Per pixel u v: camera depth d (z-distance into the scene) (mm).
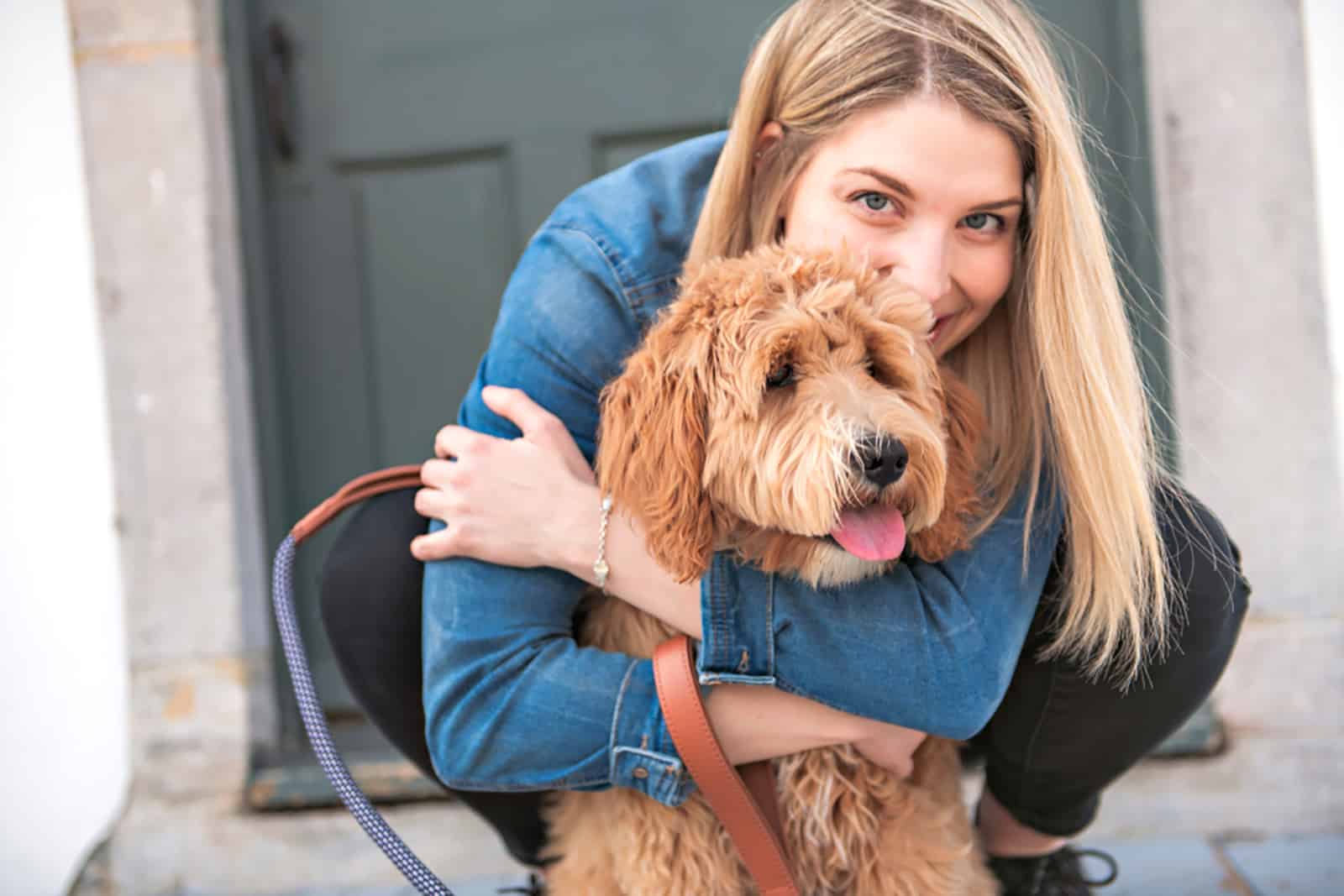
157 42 3391
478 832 3295
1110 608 1911
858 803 1960
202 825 3359
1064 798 2217
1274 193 3285
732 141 2082
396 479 2199
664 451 1831
